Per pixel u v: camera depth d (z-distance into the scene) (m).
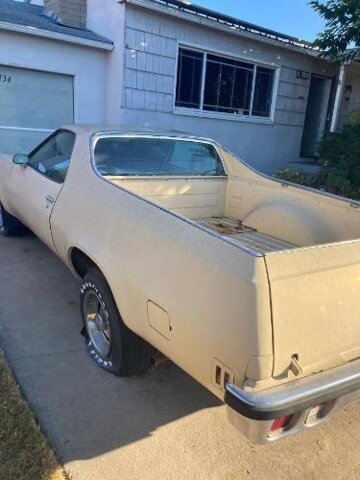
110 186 2.96
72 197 3.34
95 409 2.71
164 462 2.35
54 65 8.05
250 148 10.98
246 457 2.42
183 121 9.46
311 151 13.13
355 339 2.09
